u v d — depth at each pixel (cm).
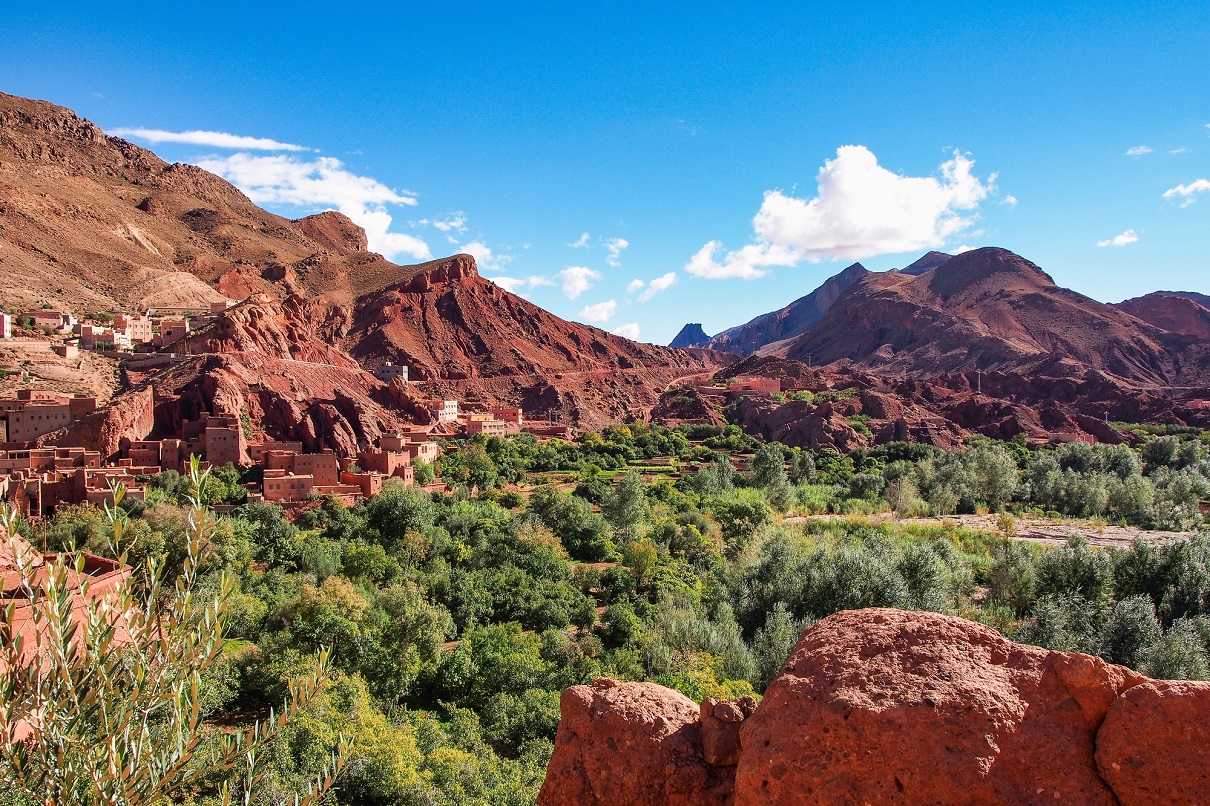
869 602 4872
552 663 4303
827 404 15400
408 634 4106
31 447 8825
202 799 1716
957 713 793
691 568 6769
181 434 10175
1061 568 5500
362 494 8731
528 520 7762
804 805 802
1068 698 805
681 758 970
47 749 885
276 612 4425
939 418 16162
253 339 13138
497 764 3130
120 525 1077
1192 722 735
